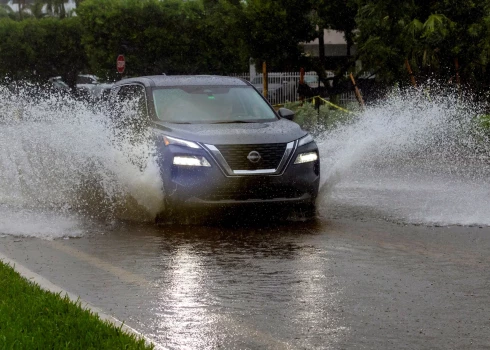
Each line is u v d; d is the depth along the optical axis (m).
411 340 7.60
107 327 7.50
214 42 54.72
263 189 14.03
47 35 65.44
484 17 31.22
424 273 10.27
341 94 38.50
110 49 55.62
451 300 8.96
